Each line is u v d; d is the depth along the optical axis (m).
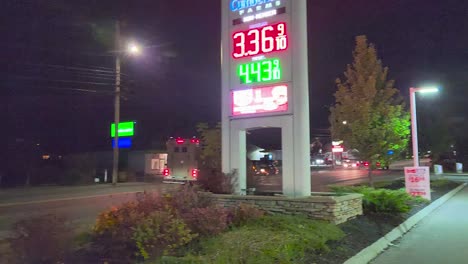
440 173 38.09
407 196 17.41
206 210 8.09
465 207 18.27
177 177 28.55
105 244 7.61
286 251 7.09
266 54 12.20
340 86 18.38
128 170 43.97
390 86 18.00
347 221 10.94
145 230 6.94
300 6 11.84
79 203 19.20
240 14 12.79
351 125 17.45
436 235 11.36
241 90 12.60
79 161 37.97
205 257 6.55
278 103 11.88
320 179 40.94
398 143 18.05
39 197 22.19
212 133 14.92
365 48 18.20
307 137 11.59
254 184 14.13
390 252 9.15
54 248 6.91
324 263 7.16
